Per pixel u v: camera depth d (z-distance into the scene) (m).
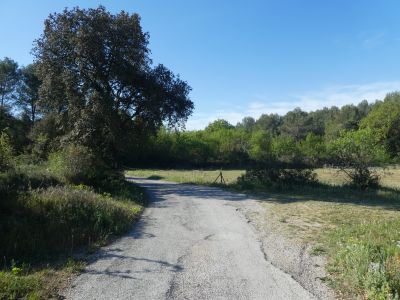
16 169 16.50
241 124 159.75
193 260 8.42
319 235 11.08
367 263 7.15
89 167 19.83
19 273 7.06
